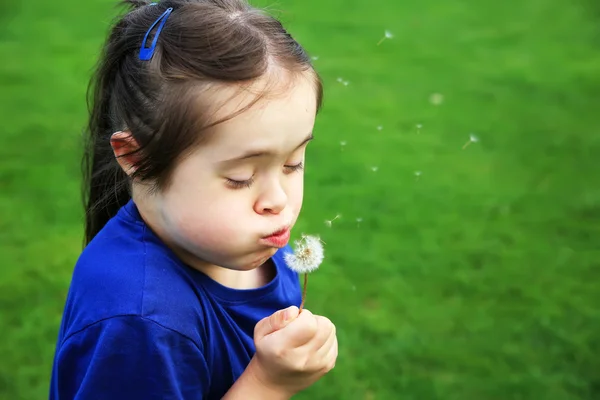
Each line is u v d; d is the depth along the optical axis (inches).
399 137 215.8
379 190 182.5
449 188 184.7
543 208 174.6
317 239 56.4
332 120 227.1
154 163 48.8
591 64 281.1
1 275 143.9
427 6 370.3
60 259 150.6
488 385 118.1
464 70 276.5
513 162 199.9
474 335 130.6
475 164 198.7
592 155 203.3
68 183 183.2
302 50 52.9
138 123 49.9
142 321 47.9
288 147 48.3
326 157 200.7
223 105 46.4
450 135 217.9
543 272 148.9
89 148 66.1
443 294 142.3
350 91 253.4
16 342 125.3
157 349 47.9
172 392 48.8
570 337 129.1
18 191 178.4
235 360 56.1
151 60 49.7
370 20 344.2
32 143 205.0
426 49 302.7
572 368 122.1
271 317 53.8
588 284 144.9
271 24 52.1
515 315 135.7
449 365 123.1
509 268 150.4
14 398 112.7
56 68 268.7
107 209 63.4
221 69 46.6
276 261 64.6
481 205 175.9
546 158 202.1
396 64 283.1
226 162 47.3
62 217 167.9
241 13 52.1
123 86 51.9
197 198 48.6
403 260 153.3
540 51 299.0
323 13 354.3
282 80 47.8
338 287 143.6
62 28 320.2
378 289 143.6
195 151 47.4
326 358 54.7
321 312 135.9
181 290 51.3
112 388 48.1
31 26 322.3
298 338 52.1
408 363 123.6
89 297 50.5
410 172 193.2
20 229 161.9
